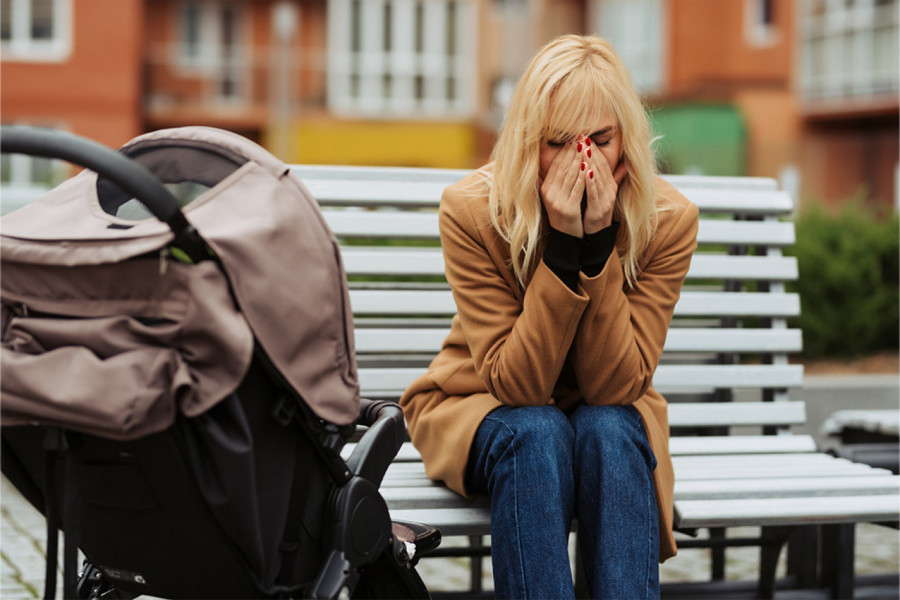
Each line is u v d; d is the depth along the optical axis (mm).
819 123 27359
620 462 2461
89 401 1721
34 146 1753
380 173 3387
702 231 3543
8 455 2033
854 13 25953
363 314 3330
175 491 1868
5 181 16531
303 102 31328
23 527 4543
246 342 1759
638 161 2650
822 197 17406
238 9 30625
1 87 27625
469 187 2809
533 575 2350
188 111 30312
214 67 30500
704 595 3480
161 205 1723
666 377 3432
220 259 1770
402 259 3371
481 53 32125
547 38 32125
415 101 32031
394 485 2809
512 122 2672
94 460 1897
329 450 1988
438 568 4254
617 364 2594
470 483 2691
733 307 3527
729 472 3043
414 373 3318
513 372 2580
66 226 1980
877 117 26312
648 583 2396
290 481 1972
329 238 1969
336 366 1963
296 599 2066
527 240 2684
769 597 3336
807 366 8422
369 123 31766
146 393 1729
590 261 2617
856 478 2988
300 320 1868
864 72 25828
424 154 32031
